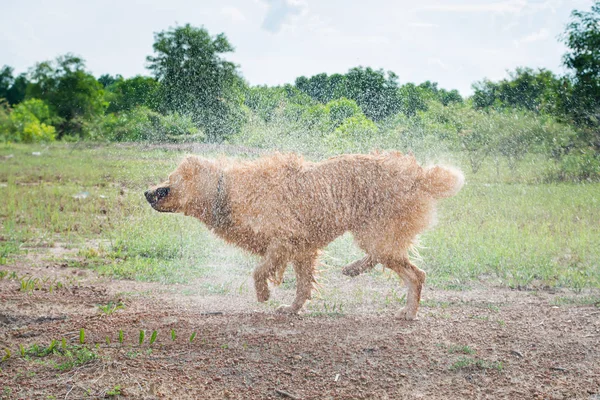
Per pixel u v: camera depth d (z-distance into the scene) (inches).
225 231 249.1
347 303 267.7
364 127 839.7
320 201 235.5
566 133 818.8
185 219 443.5
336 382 178.4
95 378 179.0
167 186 248.2
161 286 297.0
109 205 522.0
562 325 232.4
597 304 264.7
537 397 171.5
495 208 506.9
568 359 198.4
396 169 237.8
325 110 927.7
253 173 241.8
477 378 182.9
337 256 353.7
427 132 872.3
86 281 303.7
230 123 1182.9
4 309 248.7
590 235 390.3
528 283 306.3
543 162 829.2
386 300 271.7
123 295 277.0
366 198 235.9
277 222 235.8
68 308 254.5
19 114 1592.0
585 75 830.5
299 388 174.7
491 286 302.5
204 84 1264.8
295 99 1076.5
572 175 765.9
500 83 1072.8
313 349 201.3
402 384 177.9
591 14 824.9
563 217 472.7
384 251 237.8
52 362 189.6
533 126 829.8
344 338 212.5
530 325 232.4
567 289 296.2
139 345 203.5
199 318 236.2
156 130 1222.9
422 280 239.5
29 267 329.4
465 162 849.5
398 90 1095.0
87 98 1891.0
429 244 364.2
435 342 210.2
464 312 251.9
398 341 210.1
